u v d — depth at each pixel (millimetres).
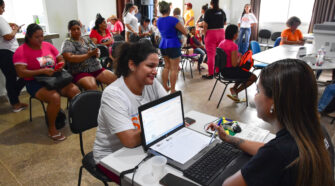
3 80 3551
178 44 3641
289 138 712
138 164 1095
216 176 1007
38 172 2035
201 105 3473
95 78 3068
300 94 695
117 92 1274
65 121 2848
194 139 1270
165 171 1062
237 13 7105
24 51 2525
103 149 1382
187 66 5844
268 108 772
